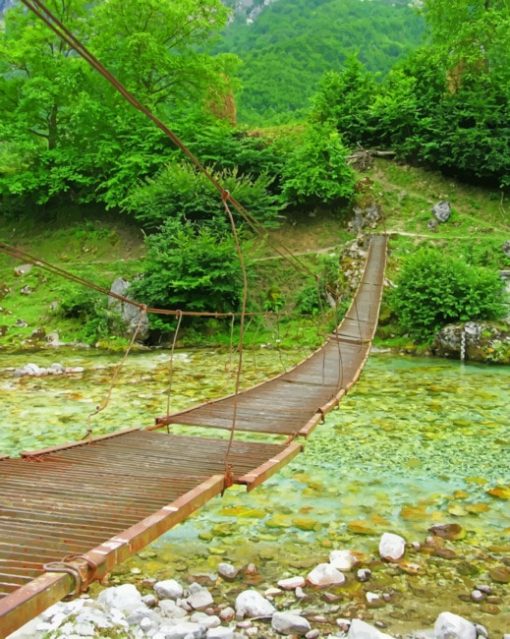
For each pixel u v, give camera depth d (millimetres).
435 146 30656
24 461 6289
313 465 9375
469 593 5602
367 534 6883
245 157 29438
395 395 14469
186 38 32156
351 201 29781
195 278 22750
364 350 15578
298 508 7660
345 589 5668
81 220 31609
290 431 7871
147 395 14555
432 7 34062
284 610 5344
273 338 23078
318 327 23406
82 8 31266
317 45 88812
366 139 34531
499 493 8164
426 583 5781
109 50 30562
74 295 23859
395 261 25312
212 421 8422
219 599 5539
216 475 5500
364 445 10445
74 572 3199
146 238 24641
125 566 6172
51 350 21672
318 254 27641
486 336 19828
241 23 133875
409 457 9773
